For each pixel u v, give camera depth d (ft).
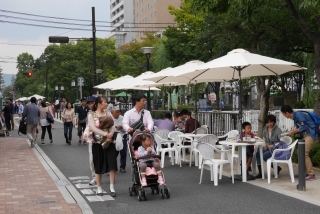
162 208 25.86
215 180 32.65
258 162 35.19
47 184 33.50
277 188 30.99
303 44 49.85
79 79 112.16
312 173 33.65
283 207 25.46
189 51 87.56
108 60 213.05
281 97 84.28
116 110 39.29
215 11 45.62
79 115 65.62
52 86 227.20
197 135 43.01
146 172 28.09
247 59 33.27
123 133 38.96
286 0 39.42
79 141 65.98
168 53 92.73
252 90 127.75
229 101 152.76
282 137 37.37
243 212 24.52
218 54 54.19
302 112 33.88
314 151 39.24
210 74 41.96
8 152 54.85
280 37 48.70
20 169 41.06
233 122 57.62
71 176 37.70
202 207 25.90
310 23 45.75
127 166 43.73
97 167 29.25
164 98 128.67
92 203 27.43
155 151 28.86
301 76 80.43
